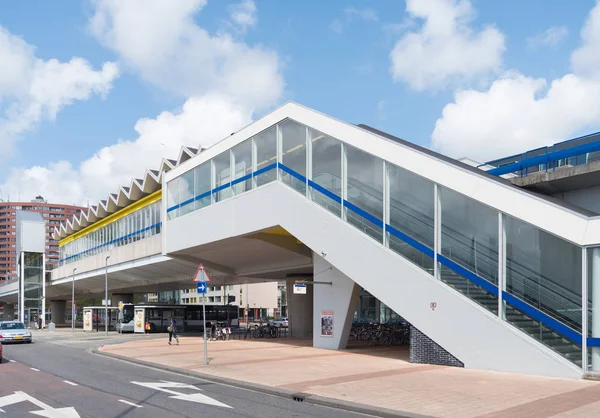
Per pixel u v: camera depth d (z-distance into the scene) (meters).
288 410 10.19
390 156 18.50
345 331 23.19
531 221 14.35
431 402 10.38
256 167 25.12
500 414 9.13
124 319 49.88
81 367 18.52
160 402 11.09
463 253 16.05
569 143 18.67
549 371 13.61
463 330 15.75
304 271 35.12
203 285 18.36
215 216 27.75
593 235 13.02
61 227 67.81
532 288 14.30
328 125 21.20
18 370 17.69
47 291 75.38
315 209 21.31
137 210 44.25
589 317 13.09
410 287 17.38
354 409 10.13
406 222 17.83
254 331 36.72
